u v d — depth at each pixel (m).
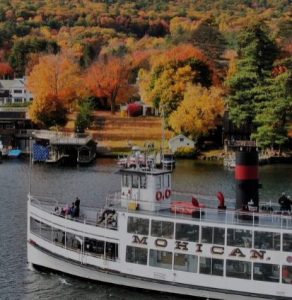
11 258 66.06
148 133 177.88
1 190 107.12
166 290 55.25
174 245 54.38
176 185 115.00
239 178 55.47
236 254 52.62
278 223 53.03
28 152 167.75
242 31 195.38
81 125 178.62
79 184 114.75
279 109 157.75
